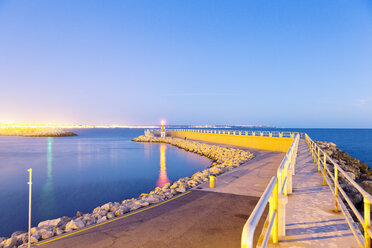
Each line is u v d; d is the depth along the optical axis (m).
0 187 18.44
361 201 11.46
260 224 6.46
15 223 11.34
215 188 10.85
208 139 49.28
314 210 6.31
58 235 6.31
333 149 29.97
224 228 6.43
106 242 5.75
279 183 4.52
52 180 20.75
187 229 6.39
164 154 37.38
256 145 32.78
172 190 10.62
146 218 7.29
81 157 35.97
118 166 27.47
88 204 14.22
